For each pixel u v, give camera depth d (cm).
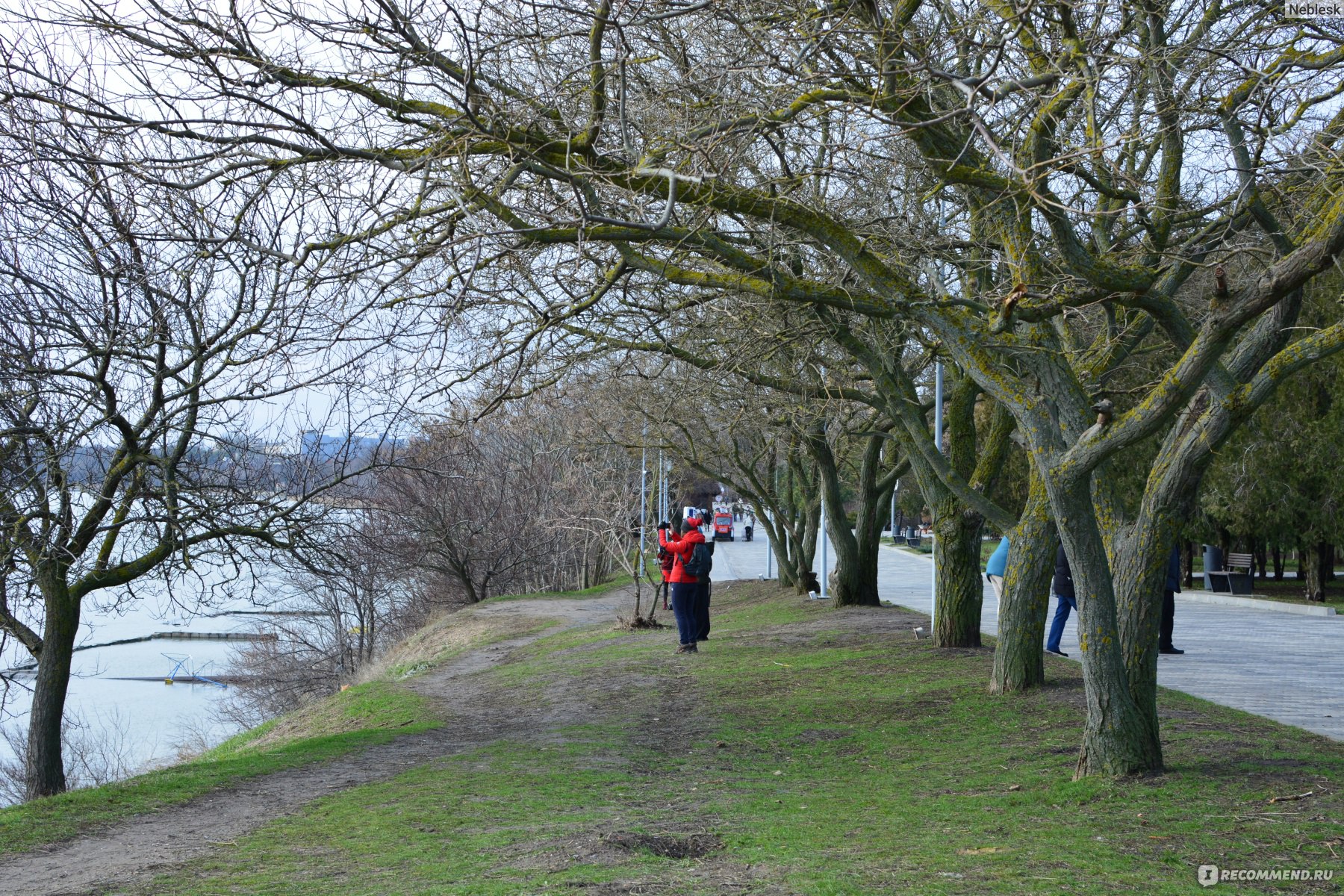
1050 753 863
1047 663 1343
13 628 1292
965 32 954
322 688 3575
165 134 814
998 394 793
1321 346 685
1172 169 905
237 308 1117
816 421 1856
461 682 1778
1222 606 2630
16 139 914
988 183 823
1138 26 1026
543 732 1175
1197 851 564
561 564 4559
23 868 670
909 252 1159
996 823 659
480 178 863
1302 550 2844
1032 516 1142
